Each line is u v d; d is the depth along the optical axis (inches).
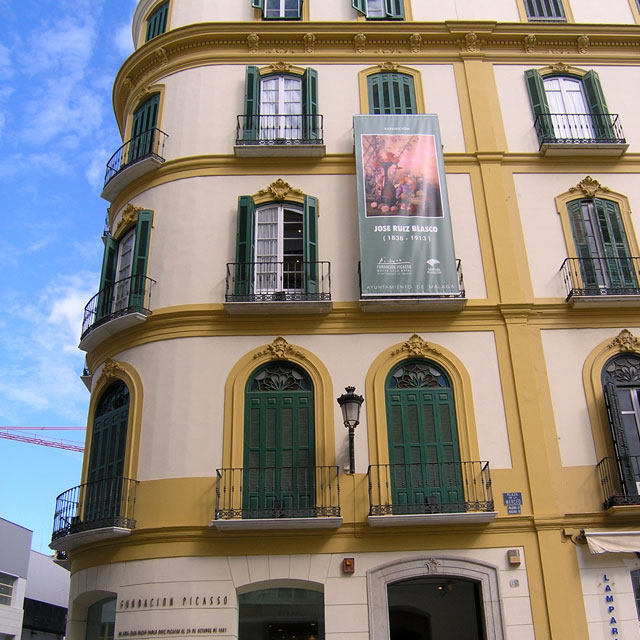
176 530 489.7
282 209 609.6
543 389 546.3
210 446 515.5
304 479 506.6
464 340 558.6
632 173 640.4
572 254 598.2
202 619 468.8
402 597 589.0
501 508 504.4
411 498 505.7
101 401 579.5
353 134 636.1
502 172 629.9
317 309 554.3
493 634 471.5
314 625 491.2
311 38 676.1
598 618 477.4
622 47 705.6
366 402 533.6
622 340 563.5
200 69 670.5
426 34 683.4
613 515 502.3
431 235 578.2
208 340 550.6
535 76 669.9
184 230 594.2
